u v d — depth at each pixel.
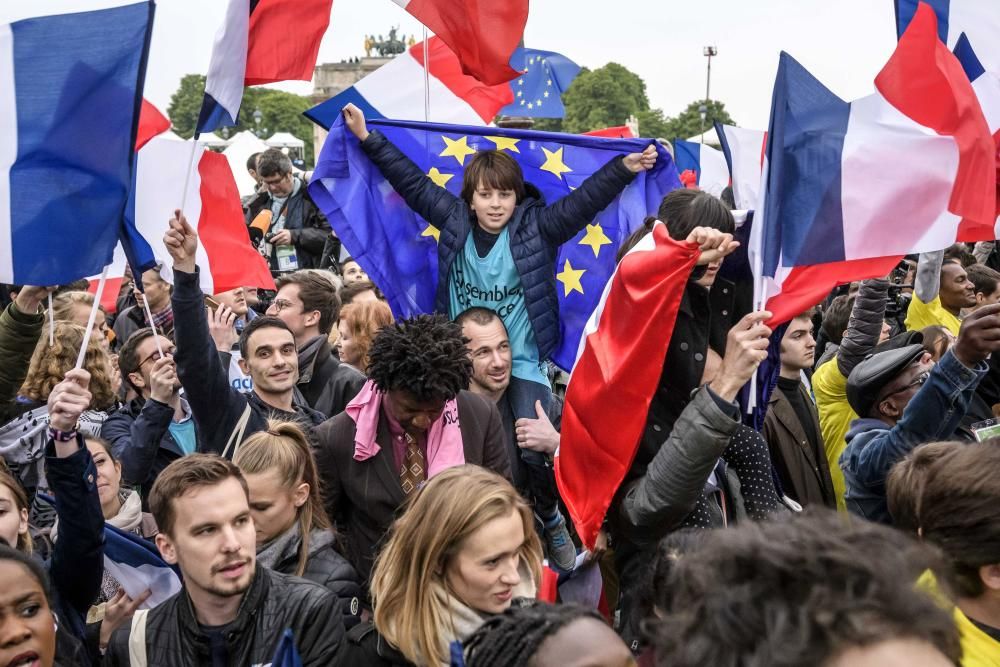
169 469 3.17
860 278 4.26
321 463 4.09
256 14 5.25
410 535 3.00
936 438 3.76
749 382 3.93
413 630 2.94
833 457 5.41
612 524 3.99
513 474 4.77
